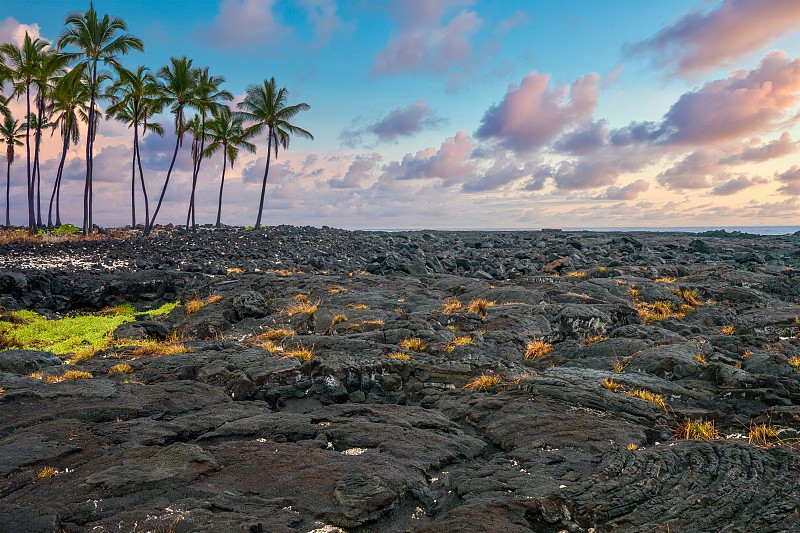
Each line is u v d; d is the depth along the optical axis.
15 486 7.23
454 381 12.61
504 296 22.83
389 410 10.57
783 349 14.06
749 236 74.06
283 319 21.08
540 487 6.95
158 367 13.73
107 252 41.50
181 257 40.22
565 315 18.27
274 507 6.65
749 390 10.48
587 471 7.44
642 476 6.94
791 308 20.28
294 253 44.47
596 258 43.06
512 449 8.88
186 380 12.83
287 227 66.44
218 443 9.11
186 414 10.74
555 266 36.00
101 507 6.60
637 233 82.00
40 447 8.43
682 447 7.71
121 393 11.52
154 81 56.69
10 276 28.98
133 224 65.38
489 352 15.48
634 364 13.09
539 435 8.96
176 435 9.33
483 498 6.79
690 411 9.85
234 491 7.05
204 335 20.53
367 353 14.77
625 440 8.53
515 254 46.00
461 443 8.94
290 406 12.09
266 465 7.86
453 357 14.42
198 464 7.73
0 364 14.41
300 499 6.86
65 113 60.03
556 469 7.62
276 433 9.40
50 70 51.06
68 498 6.81
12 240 46.31
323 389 12.52
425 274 35.09
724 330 18.19
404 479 7.38
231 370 13.21
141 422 9.80
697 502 6.29
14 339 21.92
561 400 10.59
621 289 24.58
